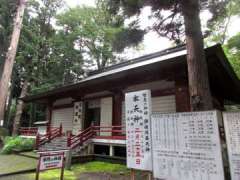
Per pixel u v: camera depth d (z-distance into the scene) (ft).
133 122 15.72
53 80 79.05
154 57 46.44
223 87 37.01
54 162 18.63
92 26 79.66
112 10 19.69
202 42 18.74
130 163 15.21
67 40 79.97
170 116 13.60
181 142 12.69
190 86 18.15
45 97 50.14
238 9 51.31
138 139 15.11
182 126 12.84
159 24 19.47
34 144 39.86
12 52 48.57
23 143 39.27
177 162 12.64
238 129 11.04
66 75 82.99
